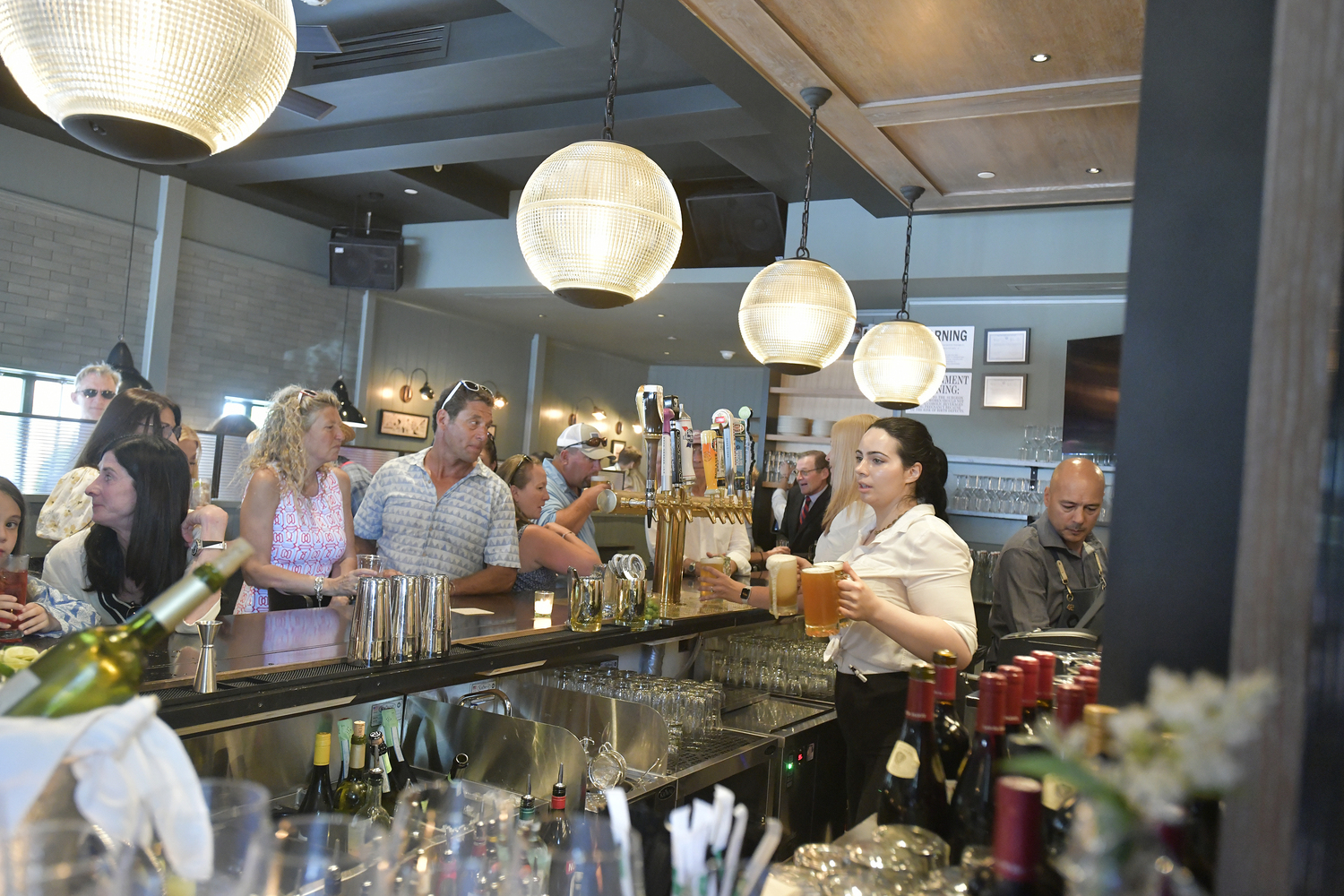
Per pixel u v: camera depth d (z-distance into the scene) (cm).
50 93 169
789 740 267
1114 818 62
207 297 783
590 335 1149
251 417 823
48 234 675
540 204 257
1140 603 93
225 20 165
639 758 215
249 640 194
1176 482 92
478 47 509
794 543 598
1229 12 93
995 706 118
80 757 72
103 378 586
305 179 780
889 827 108
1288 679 64
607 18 446
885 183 482
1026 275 607
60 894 63
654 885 128
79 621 179
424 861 94
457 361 1051
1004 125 390
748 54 345
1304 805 63
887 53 334
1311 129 65
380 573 244
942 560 228
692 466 309
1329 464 64
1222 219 92
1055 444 621
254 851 76
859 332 704
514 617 250
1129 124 377
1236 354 90
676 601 306
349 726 180
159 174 731
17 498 182
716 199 709
